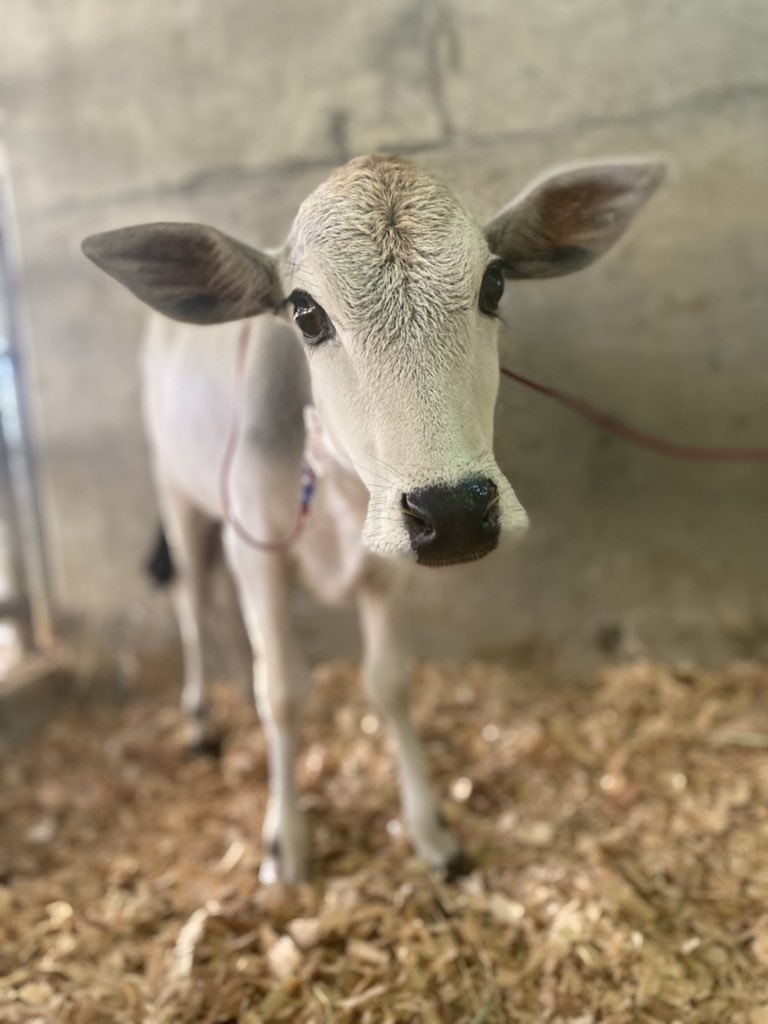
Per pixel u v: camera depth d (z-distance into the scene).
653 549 1.11
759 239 1.00
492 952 0.69
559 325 0.96
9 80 1.08
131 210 1.10
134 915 0.76
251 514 0.73
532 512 1.01
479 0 0.96
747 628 1.12
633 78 0.97
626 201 0.62
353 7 0.98
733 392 1.05
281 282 0.59
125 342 1.15
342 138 1.01
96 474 1.20
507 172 0.90
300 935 0.71
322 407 0.59
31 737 1.15
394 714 0.83
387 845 0.85
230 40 1.02
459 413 0.49
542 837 0.84
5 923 0.77
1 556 1.22
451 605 1.18
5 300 1.17
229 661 1.23
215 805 0.97
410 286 0.50
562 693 1.12
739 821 0.84
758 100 0.96
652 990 0.64
